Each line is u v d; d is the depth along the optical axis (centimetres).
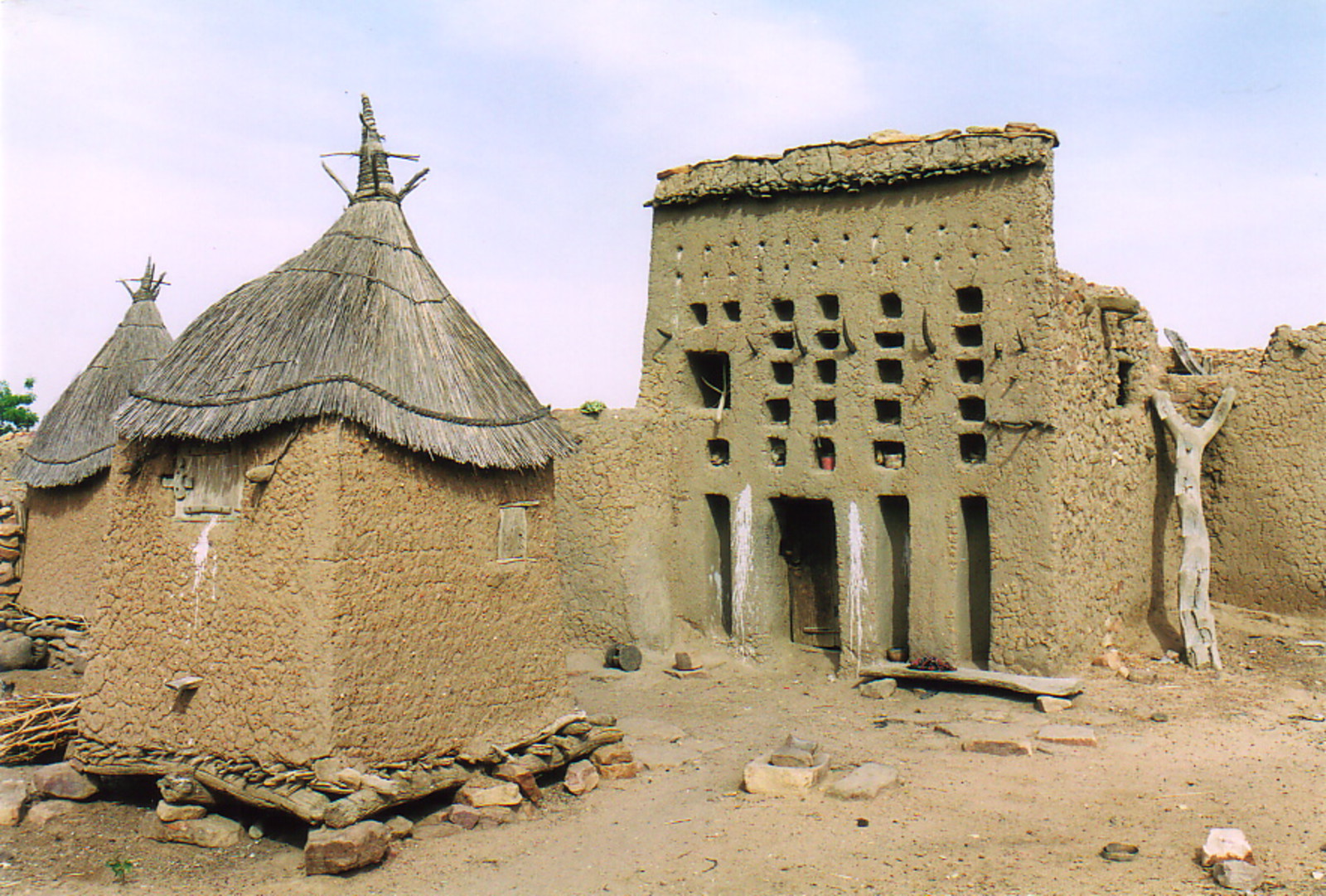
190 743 970
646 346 1669
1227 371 1812
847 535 1491
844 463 1496
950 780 1045
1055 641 1348
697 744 1198
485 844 908
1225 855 830
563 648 1099
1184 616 1488
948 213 1422
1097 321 1520
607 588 1603
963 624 1428
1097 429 1497
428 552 971
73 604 1554
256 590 933
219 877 855
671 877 842
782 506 1617
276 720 908
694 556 1628
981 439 1445
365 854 854
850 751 1152
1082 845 883
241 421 934
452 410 999
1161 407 1633
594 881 837
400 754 938
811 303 1523
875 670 1423
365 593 919
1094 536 1477
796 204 1535
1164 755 1104
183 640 980
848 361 1495
